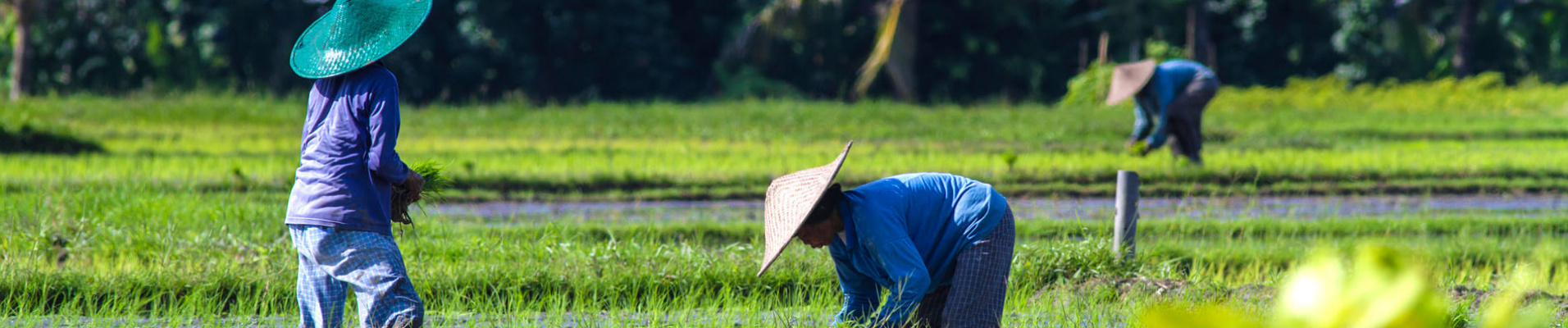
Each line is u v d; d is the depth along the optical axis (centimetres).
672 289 860
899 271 557
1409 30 5353
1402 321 95
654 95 5147
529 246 937
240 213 1092
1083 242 925
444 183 708
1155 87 1953
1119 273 884
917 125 3197
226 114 3284
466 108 3753
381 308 556
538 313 786
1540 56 5812
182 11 5112
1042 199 1695
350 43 573
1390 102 4153
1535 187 1800
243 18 5084
